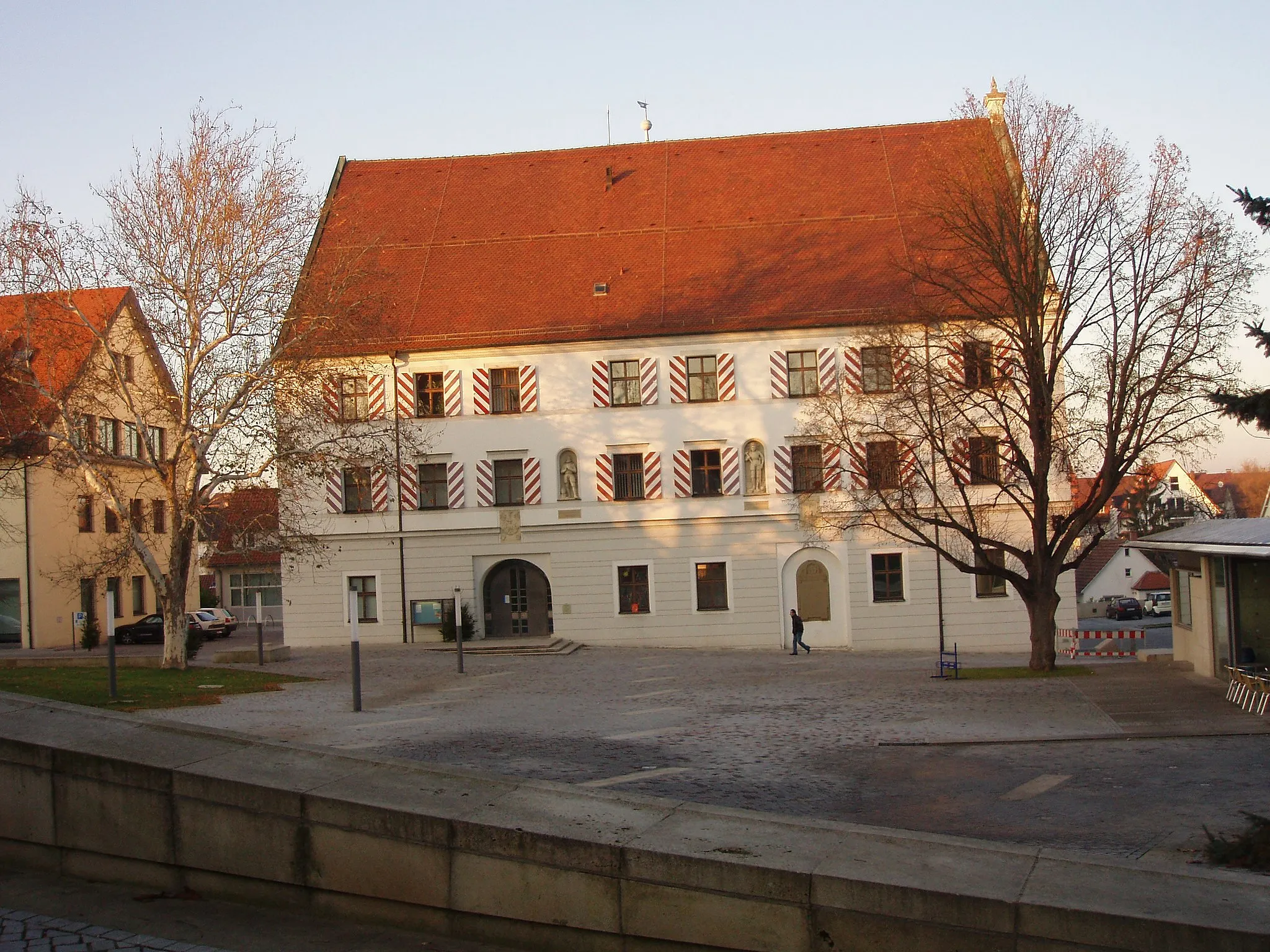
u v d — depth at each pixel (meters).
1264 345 11.00
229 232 31.25
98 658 33.19
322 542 39.91
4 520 47.53
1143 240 29.55
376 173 53.66
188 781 10.05
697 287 47.16
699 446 45.75
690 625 45.53
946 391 31.39
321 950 8.77
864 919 7.98
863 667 35.66
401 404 46.50
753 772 17.30
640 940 8.54
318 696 26.66
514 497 46.41
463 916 9.08
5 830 10.77
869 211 48.97
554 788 10.24
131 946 8.67
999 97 42.91
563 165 53.06
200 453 31.75
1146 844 12.39
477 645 43.00
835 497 44.69
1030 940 7.59
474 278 48.69
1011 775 16.84
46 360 32.88
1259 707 22.16
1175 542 27.39
